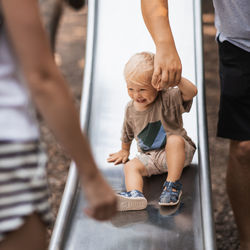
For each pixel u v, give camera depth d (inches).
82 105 177.2
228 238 195.2
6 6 68.9
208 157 151.1
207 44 356.2
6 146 72.8
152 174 151.5
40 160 76.5
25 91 75.5
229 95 157.0
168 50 134.7
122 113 174.7
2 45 73.9
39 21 69.9
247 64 152.6
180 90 141.6
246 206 164.9
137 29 201.6
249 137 157.0
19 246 74.8
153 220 138.3
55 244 132.7
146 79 139.6
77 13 438.3
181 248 130.2
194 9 199.6
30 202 74.0
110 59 192.5
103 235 135.5
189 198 144.3
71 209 143.8
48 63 70.4
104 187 75.2
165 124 147.5
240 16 146.6
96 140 166.2
